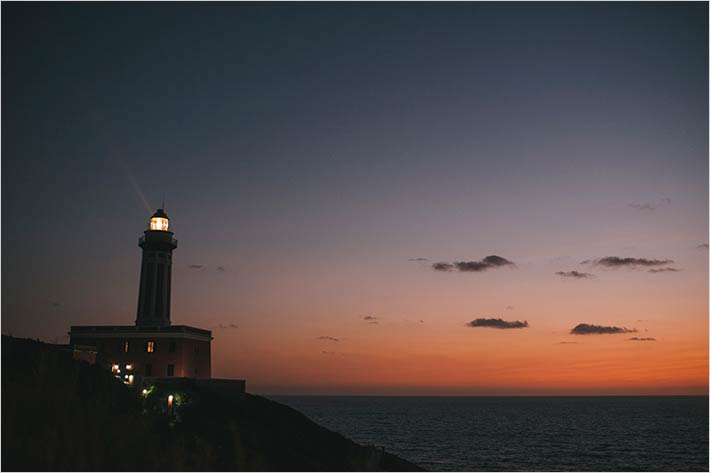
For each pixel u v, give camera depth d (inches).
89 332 3356.3
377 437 5610.2
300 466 2086.6
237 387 3184.1
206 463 1524.4
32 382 1710.1
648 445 4950.8
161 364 3270.2
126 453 1384.1
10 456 1218.0
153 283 3499.0
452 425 7308.1
